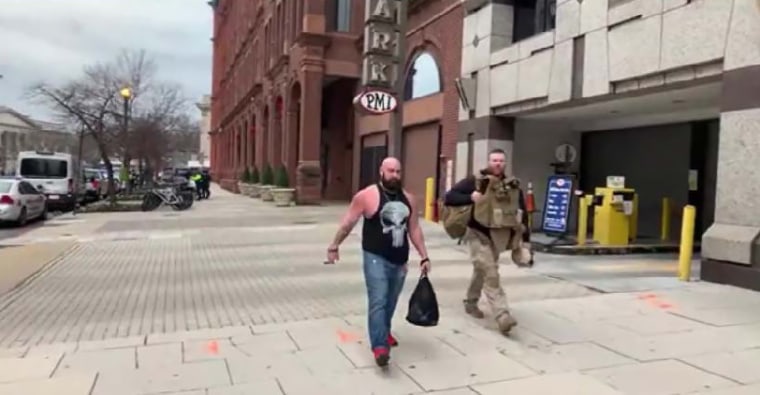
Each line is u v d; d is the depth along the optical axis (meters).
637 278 9.04
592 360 5.25
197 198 32.34
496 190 6.02
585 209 12.45
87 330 6.38
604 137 15.83
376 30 9.84
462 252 11.88
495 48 14.89
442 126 17.80
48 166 24.44
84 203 29.39
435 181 18.53
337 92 30.55
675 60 9.45
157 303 7.66
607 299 7.53
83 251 12.38
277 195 26.17
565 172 14.95
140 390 4.58
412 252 11.80
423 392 4.55
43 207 20.33
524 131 15.36
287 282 9.04
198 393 4.54
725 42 8.55
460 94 15.66
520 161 15.32
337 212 22.34
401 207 5.11
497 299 5.96
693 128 13.38
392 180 5.13
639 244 12.41
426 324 5.16
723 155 8.55
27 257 11.48
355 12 26.50
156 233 15.60
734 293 7.83
